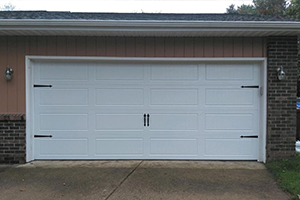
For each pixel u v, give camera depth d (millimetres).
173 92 5332
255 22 4516
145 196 3600
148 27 4598
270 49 5043
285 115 5086
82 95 5305
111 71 5309
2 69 5059
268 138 5113
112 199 3506
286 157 5109
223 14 6812
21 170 4688
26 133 5102
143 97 5332
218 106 5328
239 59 5109
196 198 3541
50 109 5277
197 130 5352
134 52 5125
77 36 5086
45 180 4195
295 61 5051
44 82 5258
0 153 5082
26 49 5066
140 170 4688
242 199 3523
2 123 5078
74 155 5332
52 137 5297
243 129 5328
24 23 4445
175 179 4242
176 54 5129
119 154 5355
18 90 5082
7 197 3562
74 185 3990
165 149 5363
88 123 5324
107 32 4777
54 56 5086
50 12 6715
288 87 5070
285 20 5027
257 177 4352
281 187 3896
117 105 5332
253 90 5289
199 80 5312
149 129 5352
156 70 5320
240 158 5332
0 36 5039
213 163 5152
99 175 4422
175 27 4582
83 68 5289
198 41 5125
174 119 5352
